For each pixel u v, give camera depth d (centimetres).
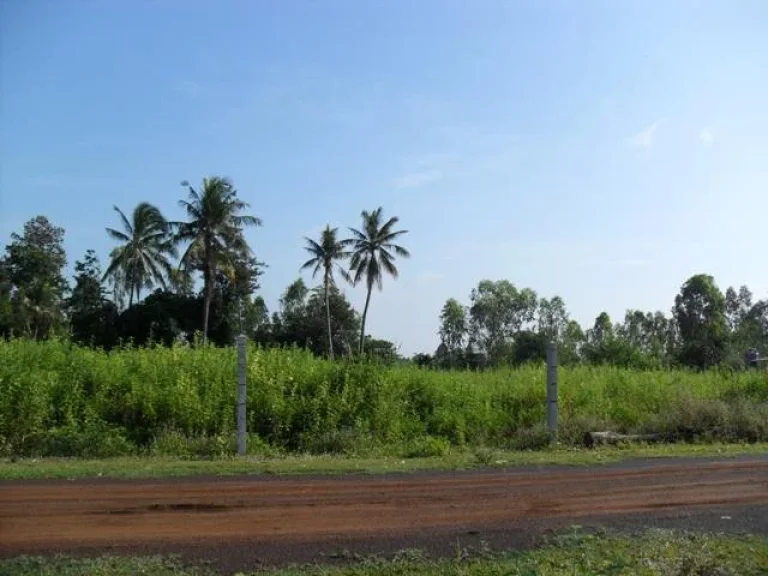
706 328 4828
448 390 1847
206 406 1530
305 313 6294
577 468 1094
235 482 944
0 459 1260
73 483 927
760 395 2048
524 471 1060
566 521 778
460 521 768
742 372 2422
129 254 5372
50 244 6006
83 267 5841
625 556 651
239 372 1359
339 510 803
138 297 5519
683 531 740
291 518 768
